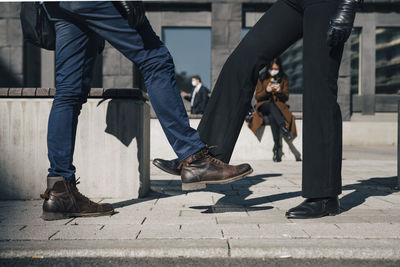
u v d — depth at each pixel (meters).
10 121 3.04
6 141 3.04
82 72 2.32
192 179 2.18
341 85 12.21
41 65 11.88
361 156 7.96
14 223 2.19
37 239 1.85
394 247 1.72
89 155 3.04
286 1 2.40
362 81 12.52
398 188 3.53
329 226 2.11
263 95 6.55
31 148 3.04
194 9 12.00
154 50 2.15
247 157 6.75
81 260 1.67
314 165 2.36
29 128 3.04
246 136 6.75
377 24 12.45
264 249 1.72
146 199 3.01
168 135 2.20
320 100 2.35
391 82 12.70
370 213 2.47
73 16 2.13
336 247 1.72
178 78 12.25
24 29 2.33
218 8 11.81
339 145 2.40
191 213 2.48
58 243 1.79
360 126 12.34
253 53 2.36
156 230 2.02
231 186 3.72
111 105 3.04
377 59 12.65
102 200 2.96
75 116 2.35
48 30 2.34
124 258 1.69
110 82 11.61
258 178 4.32
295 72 12.05
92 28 2.14
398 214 2.44
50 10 2.22
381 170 5.16
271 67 6.63
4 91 3.02
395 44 12.64
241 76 2.38
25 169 3.05
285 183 3.91
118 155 3.05
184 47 12.19
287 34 2.41
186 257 1.71
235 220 2.27
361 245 1.75
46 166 3.05
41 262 1.64
